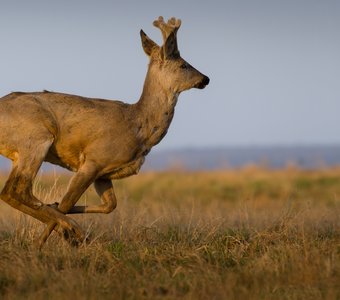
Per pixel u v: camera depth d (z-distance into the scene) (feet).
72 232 93.20
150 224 102.63
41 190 107.04
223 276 78.48
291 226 100.48
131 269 81.46
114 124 95.55
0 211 130.11
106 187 99.19
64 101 94.38
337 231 102.63
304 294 74.08
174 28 100.83
